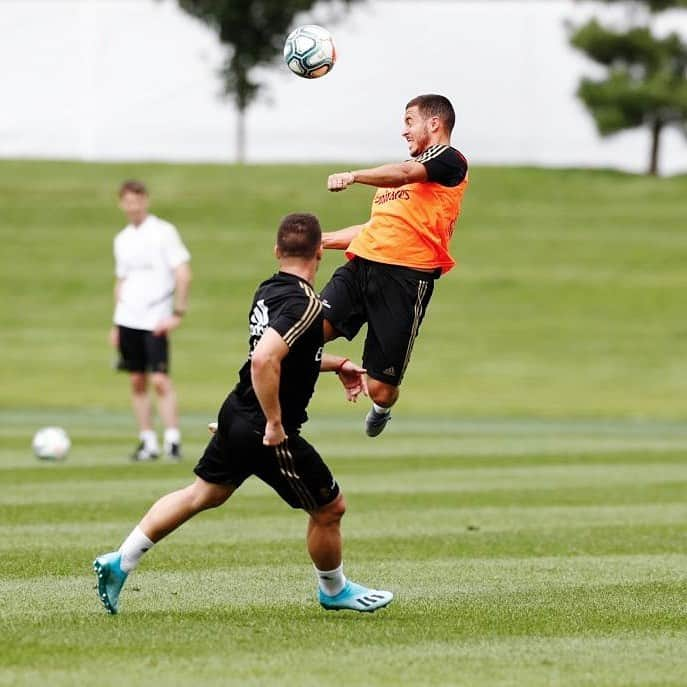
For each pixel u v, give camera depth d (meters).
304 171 179.38
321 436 67.19
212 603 25.88
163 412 53.94
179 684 19.02
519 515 40.00
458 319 131.12
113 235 154.88
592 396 100.31
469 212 166.00
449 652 21.62
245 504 42.56
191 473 49.06
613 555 32.72
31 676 19.38
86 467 50.94
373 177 27.48
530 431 71.88
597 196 174.50
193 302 136.00
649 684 19.62
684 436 69.56
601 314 133.88
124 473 49.00
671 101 192.50
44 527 36.12
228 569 30.03
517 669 20.47
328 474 24.23
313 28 29.33
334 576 24.86
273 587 27.77
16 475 48.22
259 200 166.50
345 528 37.19
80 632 22.62
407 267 29.25
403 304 29.25
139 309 53.41
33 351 117.75
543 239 157.25
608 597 27.09
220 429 23.98
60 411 81.44
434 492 45.41
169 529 24.34
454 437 67.38
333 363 26.64
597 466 54.19
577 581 29.02
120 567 24.19
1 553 31.73
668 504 42.72
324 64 29.20
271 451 23.69
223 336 125.50
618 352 121.06
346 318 29.59
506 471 52.06
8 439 62.94
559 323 130.75
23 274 142.00
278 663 20.47
